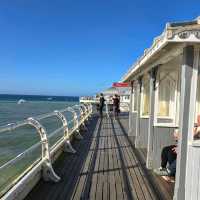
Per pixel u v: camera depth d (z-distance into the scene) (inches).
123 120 805.9
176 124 274.4
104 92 1413.6
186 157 171.6
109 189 220.7
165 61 225.0
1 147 498.3
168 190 220.7
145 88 389.1
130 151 361.4
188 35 151.6
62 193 209.9
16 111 1705.2
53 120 911.7
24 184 190.5
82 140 444.1
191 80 167.3
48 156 237.0
